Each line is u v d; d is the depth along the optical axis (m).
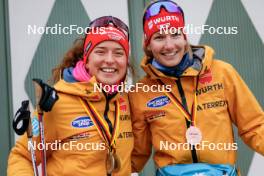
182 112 3.14
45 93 2.91
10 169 3.04
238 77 3.20
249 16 4.75
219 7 4.71
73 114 3.03
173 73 3.18
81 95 3.03
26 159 3.08
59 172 3.01
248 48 4.73
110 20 3.13
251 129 3.16
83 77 3.06
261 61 4.74
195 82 3.17
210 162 3.08
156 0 3.27
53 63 4.47
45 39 4.47
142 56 4.53
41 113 2.93
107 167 3.01
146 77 3.31
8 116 4.38
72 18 4.51
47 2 4.49
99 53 3.08
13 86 4.41
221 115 3.12
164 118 3.17
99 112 3.08
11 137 4.36
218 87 3.15
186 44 3.19
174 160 3.12
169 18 3.16
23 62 4.43
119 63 3.10
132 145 3.19
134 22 4.56
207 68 3.15
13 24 4.43
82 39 3.29
